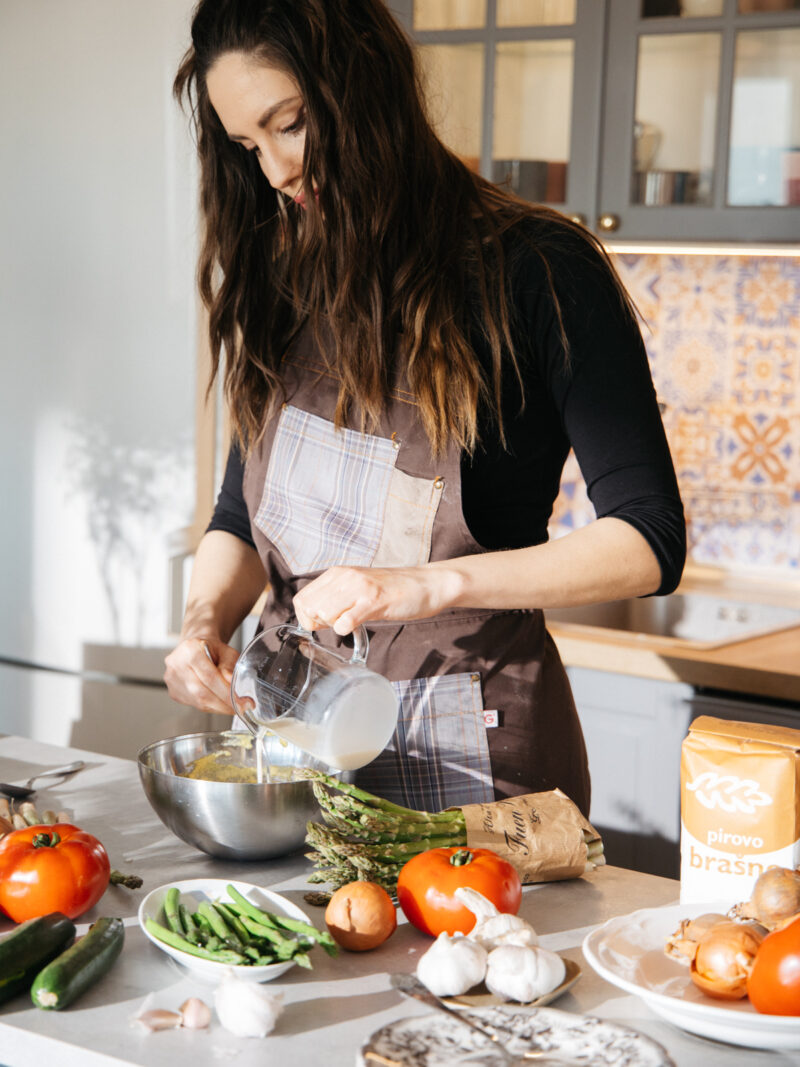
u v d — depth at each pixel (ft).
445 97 7.82
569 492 9.69
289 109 3.92
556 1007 2.78
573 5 7.52
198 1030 2.65
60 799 4.21
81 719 8.95
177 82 4.44
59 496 8.80
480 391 4.15
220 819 3.50
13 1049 2.65
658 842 7.14
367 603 3.41
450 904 3.05
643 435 3.89
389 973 2.95
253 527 4.72
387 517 4.32
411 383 4.15
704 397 9.12
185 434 8.37
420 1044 2.44
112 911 3.30
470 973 2.76
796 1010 2.48
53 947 2.85
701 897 3.23
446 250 4.16
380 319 4.18
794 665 6.72
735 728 3.29
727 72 7.27
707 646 7.07
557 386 4.04
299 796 3.56
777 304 8.80
